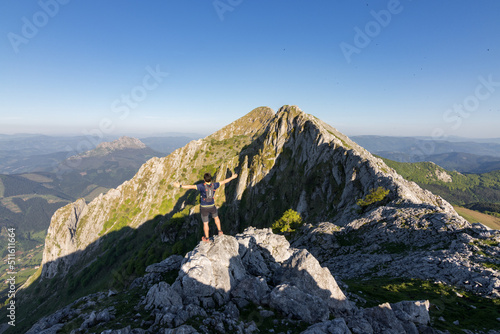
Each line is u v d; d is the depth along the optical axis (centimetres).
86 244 18088
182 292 1309
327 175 9462
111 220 18750
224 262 1448
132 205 19712
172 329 969
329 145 10262
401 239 3612
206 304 1237
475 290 1961
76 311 1552
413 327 1219
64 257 17525
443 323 1490
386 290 2147
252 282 1384
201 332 972
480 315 1602
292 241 5244
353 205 6588
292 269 1539
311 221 8675
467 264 2319
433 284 2166
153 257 12031
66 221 18562
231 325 1048
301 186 10644
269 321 1155
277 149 13850
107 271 14488
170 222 13825
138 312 1272
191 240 13200
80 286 13812
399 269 2759
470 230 3062
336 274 3266
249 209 13300
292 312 1198
